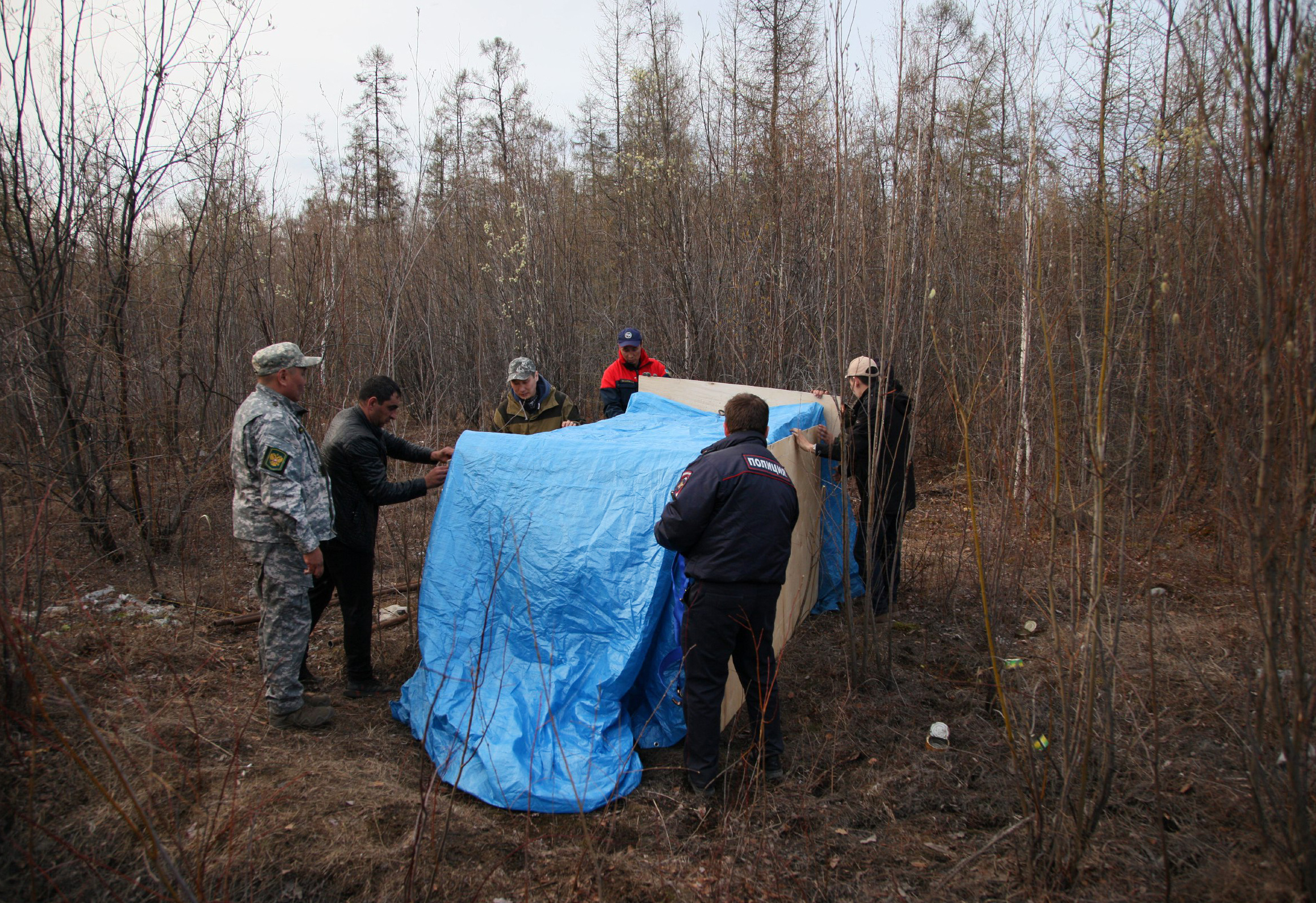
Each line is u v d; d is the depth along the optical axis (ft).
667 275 28.99
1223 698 10.80
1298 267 6.50
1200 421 10.05
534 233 33.12
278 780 9.82
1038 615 15.08
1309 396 6.63
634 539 11.18
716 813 9.70
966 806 9.86
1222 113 7.23
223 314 23.68
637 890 8.27
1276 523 6.95
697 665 9.94
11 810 8.03
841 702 12.50
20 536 11.57
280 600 10.98
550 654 11.19
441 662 11.50
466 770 10.09
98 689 11.41
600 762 10.11
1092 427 8.00
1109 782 8.01
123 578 16.94
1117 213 9.84
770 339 20.76
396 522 20.25
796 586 14.24
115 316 17.70
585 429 14.56
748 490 9.80
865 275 13.06
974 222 20.21
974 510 8.63
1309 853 7.07
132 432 18.10
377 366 23.65
